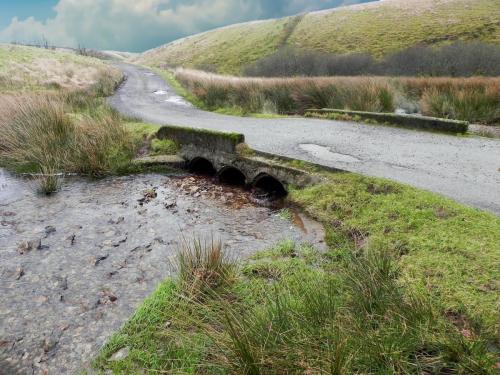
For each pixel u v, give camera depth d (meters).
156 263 3.65
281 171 5.24
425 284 2.59
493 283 2.46
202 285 2.93
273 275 3.13
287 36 57.19
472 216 3.39
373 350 1.99
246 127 8.67
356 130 7.94
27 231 4.40
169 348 2.39
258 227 4.37
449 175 4.83
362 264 2.81
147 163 6.64
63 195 5.57
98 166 6.38
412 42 40.44
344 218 3.97
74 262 3.70
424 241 3.12
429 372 1.94
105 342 2.62
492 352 1.98
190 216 4.78
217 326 2.47
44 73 25.39
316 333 2.23
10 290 3.26
